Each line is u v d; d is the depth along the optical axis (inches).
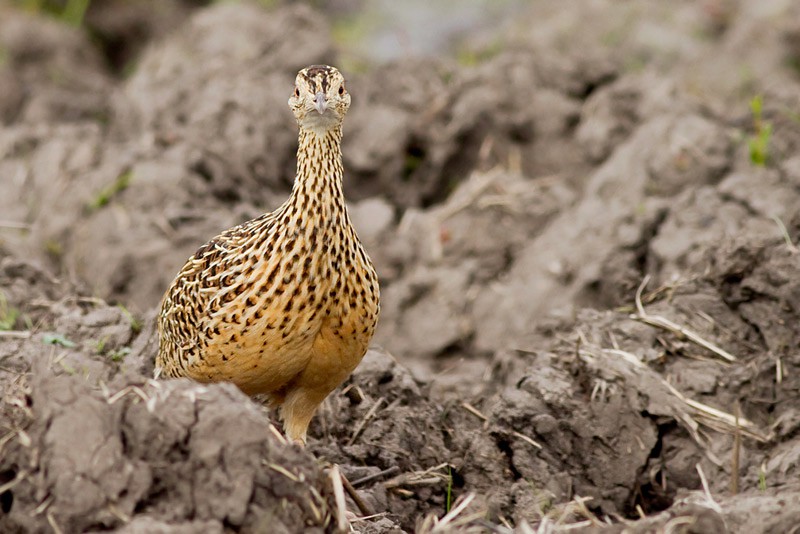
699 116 716.0
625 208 647.1
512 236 682.2
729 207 624.7
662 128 695.7
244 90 743.7
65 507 357.1
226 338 423.5
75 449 361.4
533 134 749.3
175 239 663.1
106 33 1072.2
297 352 422.6
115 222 674.8
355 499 427.2
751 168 669.9
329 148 417.1
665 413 469.1
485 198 697.0
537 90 762.2
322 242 414.0
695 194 634.2
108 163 706.8
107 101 863.7
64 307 557.6
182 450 369.1
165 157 706.8
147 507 364.5
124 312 539.8
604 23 960.3
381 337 647.8
